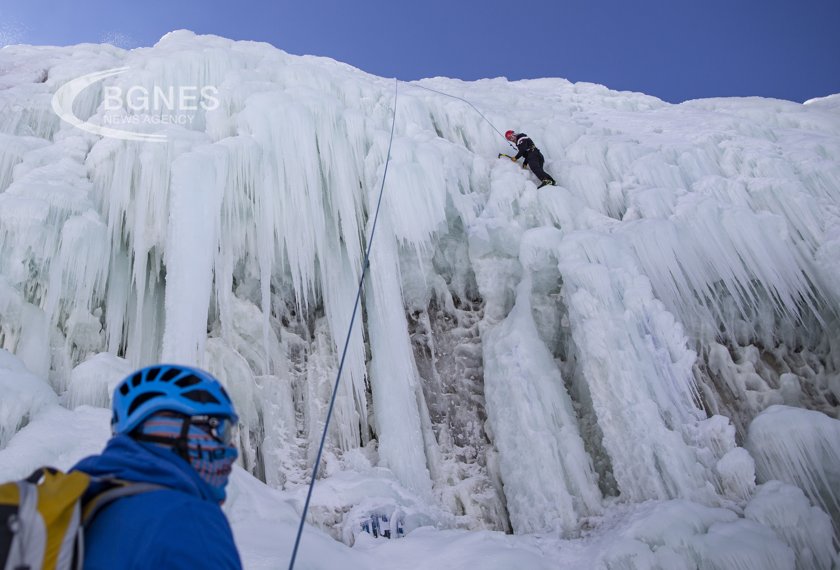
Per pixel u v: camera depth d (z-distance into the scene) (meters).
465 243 8.48
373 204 7.73
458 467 7.25
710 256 7.76
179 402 1.20
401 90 10.45
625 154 9.16
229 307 7.07
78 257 6.21
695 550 5.10
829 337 7.71
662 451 6.05
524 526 6.40
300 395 7.41
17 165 6.86
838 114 11.61
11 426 4.58
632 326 6.73
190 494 1.07
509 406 7.00
